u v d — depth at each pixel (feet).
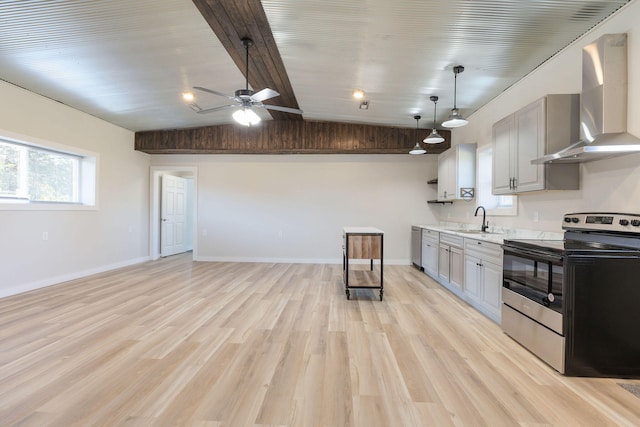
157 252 22.44
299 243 21.38
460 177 15.80
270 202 21.48
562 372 6.84
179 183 25.38
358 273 14.56
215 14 8.45
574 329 6.77
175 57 11.14
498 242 9.78
